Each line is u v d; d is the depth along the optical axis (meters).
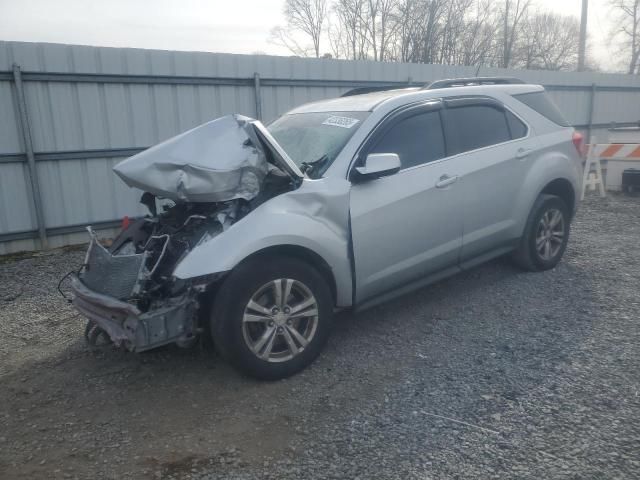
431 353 4.29
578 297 5.28
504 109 5.60
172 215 4.43
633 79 15.89
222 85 9.57
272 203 3.93
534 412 3.41
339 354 4.35
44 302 6.00
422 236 4.69
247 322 3.79
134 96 8.84
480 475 2.88
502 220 5.41
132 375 4.20
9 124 8.06
